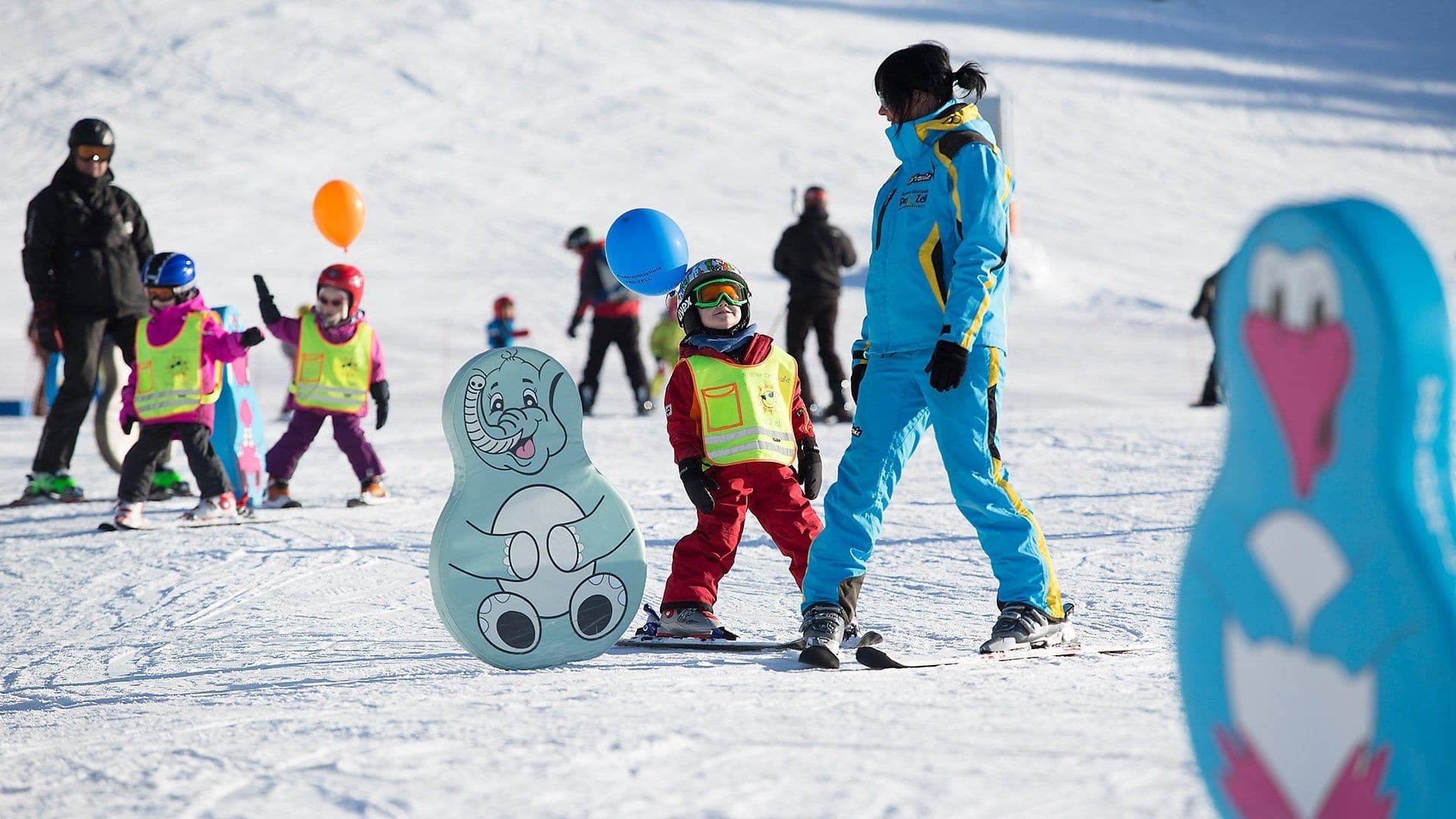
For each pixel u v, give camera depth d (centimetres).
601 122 17550
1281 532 427
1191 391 5703
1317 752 414
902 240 1288
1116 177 17200
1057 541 1967
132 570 1995
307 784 756
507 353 1293
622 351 4781
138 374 2481
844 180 15462
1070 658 1188
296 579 1859
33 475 2859
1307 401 411
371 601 1686
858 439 1312
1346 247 388
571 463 1307
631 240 1562
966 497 1263
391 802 708
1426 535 381
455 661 1294
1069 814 647
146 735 955
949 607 1538
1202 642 469
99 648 1471
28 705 1199
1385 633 387
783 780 725
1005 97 4922
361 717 962
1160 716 862
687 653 1333
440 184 14500
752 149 16775
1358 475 393
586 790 718
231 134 15738
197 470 2481
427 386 6262
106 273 2848
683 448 1412
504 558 1271
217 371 2527
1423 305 378
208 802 731
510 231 12550
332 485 3116
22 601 1803
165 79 17362
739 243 12181
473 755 807
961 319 1215
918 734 828
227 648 1423
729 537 1418
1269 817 438
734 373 1434
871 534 1297
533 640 1271
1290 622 425
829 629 1248
